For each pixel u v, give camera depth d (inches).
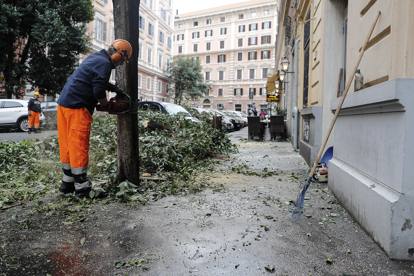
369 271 103.7
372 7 142.6
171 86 2229.3
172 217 149.1
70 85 164.6
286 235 130.7
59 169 241.4
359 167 152.0
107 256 112.0
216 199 178.9
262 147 476.7
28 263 106.8
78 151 168.4
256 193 193.3
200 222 143.3
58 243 121.6
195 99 2295.8
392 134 117.6
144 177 220.2
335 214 155.6
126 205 165.6
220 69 2974.9
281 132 610.5
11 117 650.8
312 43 319.6
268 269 103.7
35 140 341.4
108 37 1558.8
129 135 191.2
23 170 242.1
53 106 869.8
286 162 321.4
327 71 265.6
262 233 132.3
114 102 177.0
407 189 110.0
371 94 128.0
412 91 107.3
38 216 148.9
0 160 260.2
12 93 919.0
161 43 2166.6
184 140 324.8
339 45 264.1
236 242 123.5
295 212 149.9
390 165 119.1
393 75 117.5
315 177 226.7
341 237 129.3
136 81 192.2
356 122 157.9
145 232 131.6
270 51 2773.1
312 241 125.3
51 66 948.0
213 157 343.0
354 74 148.4
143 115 385.1
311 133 299.1
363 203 137.0
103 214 151.9
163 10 2203.5
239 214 154.6
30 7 860.6
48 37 867.4
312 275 101.2
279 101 1056.8
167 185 205.8
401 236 110.7
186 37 3154.5
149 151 255.9
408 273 102.6
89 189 175.3
